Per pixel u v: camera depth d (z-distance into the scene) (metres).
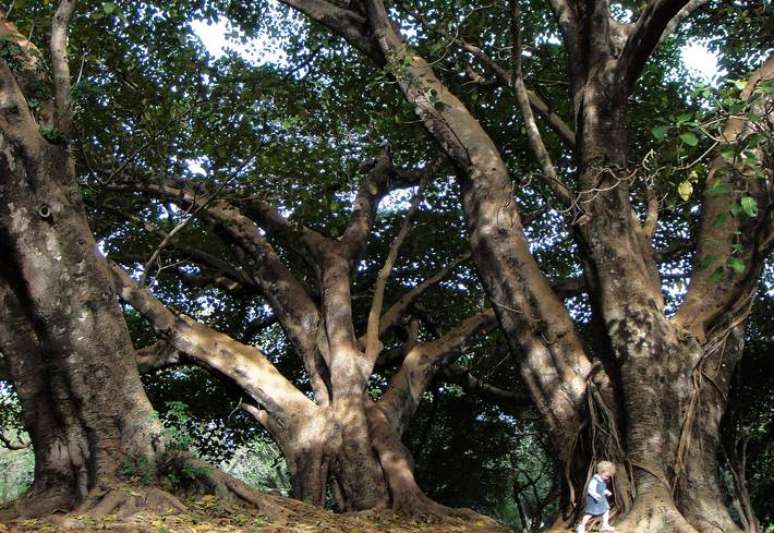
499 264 12.73
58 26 10.84
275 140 14.98
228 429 22.91
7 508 10.05
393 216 22.06
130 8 17.42
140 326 21.98
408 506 13.56
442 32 15.66
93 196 14.26
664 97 16.34
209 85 15.32
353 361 15.60
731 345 11.57
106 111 15.27
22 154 10.20
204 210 16.44
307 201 15.27
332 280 16.61
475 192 13.35
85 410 10.10
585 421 11.41
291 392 15.62
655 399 10.80
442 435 24.56
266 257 17.56
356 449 14.60
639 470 10.49
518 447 26.78
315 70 19.77
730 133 12.12
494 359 23.02
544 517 32.50
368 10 14.87
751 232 11.86
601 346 11.70
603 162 12.15
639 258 11.81
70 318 10.15
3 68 10.39
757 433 20.27
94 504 9.52
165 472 10.18
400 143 19.52
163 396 22.19
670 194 16.03
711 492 10.54
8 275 10.50
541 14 18.19
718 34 17.58
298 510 11.46
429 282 18.58
